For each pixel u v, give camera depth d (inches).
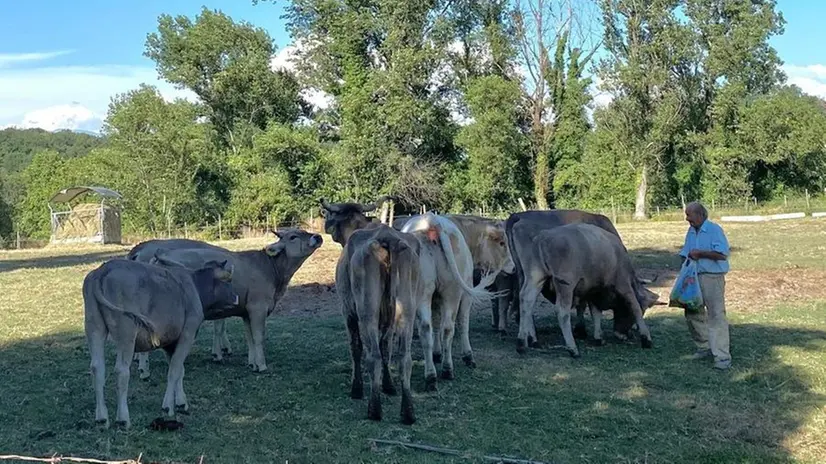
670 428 311.3
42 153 2506.2
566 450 286.7
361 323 315.6
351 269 320.5
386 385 358.6
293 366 418.6
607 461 275.6
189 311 318.7
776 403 343.3
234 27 2287.2
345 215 431.2
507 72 2050.9
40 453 272.7
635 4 1871.3
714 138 1955.0
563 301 443.5
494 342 483.2
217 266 351.6
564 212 503.8
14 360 433.1
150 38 2299.5
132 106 1978.3
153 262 353.4
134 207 1932.8
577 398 353.4
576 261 442.6
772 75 2010.3
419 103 1834.4
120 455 273.1
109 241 1717.5
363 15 1895.9
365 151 1819.6
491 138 1905.8
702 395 355.6
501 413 330.6
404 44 1895.9
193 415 325.7
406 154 1891.0
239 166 1974.7
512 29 2020.2
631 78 1855.3
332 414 328.2
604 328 528.4
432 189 1892.2
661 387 371.9
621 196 2000.5
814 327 513.7
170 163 1959.9
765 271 770.2
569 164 2055.9
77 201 2003.0
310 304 639.8
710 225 412.5
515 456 280.4
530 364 419.8
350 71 1914.4
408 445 287.6
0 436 293.7
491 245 488.4
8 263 1131.9
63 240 1729.8
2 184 2802.7
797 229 1262.3
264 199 1883.6
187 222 1978.3
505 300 502.9
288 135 1913.1
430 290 364.5
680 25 1871.3
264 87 2242.9
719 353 406.3
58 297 705.6
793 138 1857.8
